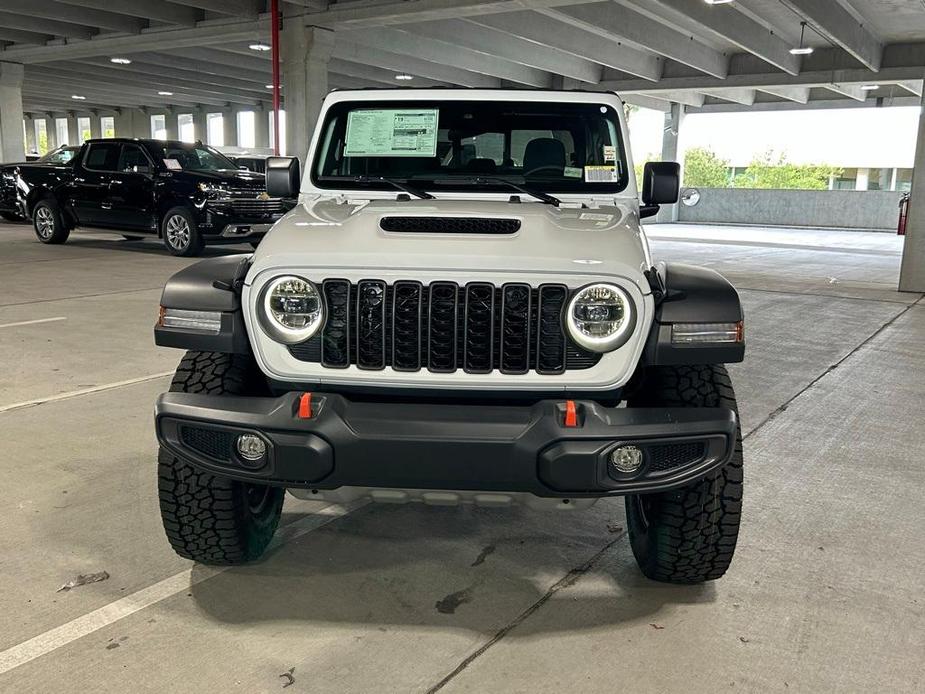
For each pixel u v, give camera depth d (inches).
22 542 133.3
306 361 107.6
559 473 99.6
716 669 102.7
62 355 256.1
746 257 667.4
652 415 102.4
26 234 665.0
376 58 873.5
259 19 666.8
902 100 1048.8
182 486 116.6
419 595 120.6
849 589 123.3
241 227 506.6
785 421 206.4
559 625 112.8
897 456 181.6
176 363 249.0
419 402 109.6
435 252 104.0
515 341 104.8
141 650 104.8
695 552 115.7
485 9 576.4
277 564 129.6
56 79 1115.9
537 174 148.1
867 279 522.0
